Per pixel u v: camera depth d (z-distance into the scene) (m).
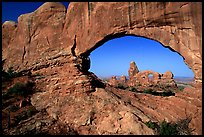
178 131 17.05
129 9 21.00
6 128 16.69
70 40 23.64
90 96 20.27
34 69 23.91
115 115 17.94
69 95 20.53
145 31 20.80
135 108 19.78
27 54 25.23
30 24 25.64
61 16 24.48
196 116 17.86
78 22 23.39
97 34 22.39
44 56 24.06
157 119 18.94
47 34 24.64
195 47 18.14
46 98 20.78
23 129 16.56
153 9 20.02
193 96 18.89
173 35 19.56
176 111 19.88
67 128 17.22
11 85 22.38
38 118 18.17
